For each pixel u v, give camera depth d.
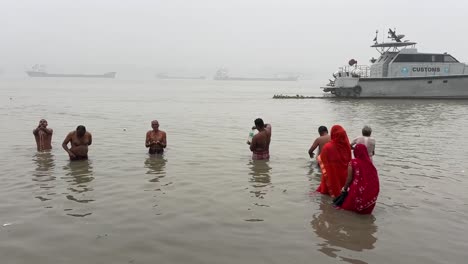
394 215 6.57
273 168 9.79
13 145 12.77
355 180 6.62
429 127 18.67
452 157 11.38
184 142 13.81
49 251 5.10
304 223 6.16
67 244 5.31
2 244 5.29
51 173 9.10
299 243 5.41
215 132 16.61
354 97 41.94
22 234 5.62
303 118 23.48
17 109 28.31
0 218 6.24
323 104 36.34
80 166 9.84
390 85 40.34
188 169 9.62
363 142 9.03
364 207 6.51
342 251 5.18
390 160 10.93
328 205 7.04
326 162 7.48
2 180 8.47
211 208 6.80
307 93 73.38
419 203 7.20
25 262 4.80
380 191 7.95
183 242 5.41
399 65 39.78
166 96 53.78
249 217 6.39
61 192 7.63
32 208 6.70
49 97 46.62
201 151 12.04
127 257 4.96
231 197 7.43
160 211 6.62
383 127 18.69
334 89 43.56
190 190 7.84
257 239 5.53
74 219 6.22
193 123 20.23
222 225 6.04
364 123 20.53
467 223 6.22
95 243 5.34
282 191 7.86
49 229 5.81
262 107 32.81
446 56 39.75
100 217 6.31
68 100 40.81
